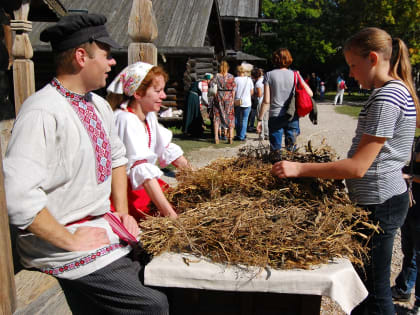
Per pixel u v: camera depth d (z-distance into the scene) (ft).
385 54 6.53
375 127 6.26
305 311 6.05
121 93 7.75
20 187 4.81
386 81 6.59
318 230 5.82
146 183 7.11
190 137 32.71
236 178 7.36
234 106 30.76
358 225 6.95
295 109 16.03
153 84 7.59
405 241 9.54
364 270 6.89
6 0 17.93
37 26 36.40
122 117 7.50
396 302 9.97
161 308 5.81
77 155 5.50
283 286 5.37
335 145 30.94
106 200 6.16
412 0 83.41
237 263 5.57
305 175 6.70
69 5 37.81
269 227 5.82
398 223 6.88
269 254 5.56
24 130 5.08
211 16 44.32
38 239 5.57
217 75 29.37
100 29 5.71
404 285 9.82
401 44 6.71
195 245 5.80
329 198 6.97
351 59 6.81
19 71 18.58
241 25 66.08
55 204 5.50
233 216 6.10
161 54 31.76
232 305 6.35
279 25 131.03
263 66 131.03
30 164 4.93
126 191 7.02
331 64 138.41
